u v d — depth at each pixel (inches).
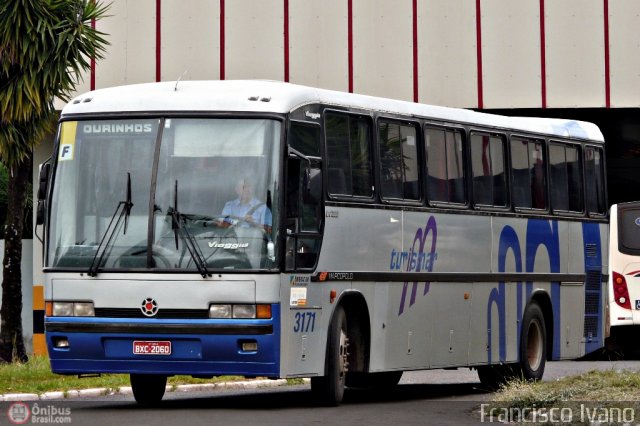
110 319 927.7
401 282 1071.6
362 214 1021.2
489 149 1204.5
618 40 1713.8
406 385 1305.4
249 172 928.9
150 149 943.0
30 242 1839.3
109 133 954.1
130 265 927.7
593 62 1713.8
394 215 1061.8
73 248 943.0
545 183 1283.2
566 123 1327.5
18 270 1435.8
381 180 1050.7
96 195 946.1
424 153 1108.5
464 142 1166.3
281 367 922.7
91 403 1033.5
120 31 1704.0
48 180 967.6
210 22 1707.7
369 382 1248.2
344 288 1000.2
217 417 886.4
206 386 1220.5
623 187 1834.4
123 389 1151.0
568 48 1713.8
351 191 1014.4
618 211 1768.0
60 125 968.9
